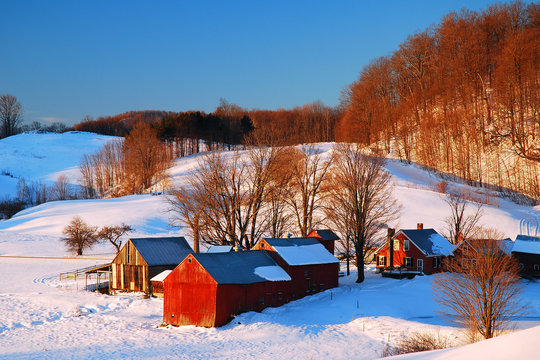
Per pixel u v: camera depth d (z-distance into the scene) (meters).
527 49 123.19
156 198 112.69
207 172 62.81
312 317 44.84
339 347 36.16
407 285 55.94
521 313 42.84
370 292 52.91
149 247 57.56
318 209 83.94
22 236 89.00
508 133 118.38
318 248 58.03
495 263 35.81
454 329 38.22
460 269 40.00
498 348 17.34
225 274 44.16
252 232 60.78
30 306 49.94
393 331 39.09
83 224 81.50
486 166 113.81
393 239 66.69
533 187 101.00
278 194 62.59
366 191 59.78
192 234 68.00
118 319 45.44
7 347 37.72
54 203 118.50
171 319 44.03
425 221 83.62
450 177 115.50
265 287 48.09
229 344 37.38
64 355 35.56
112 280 58.28
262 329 40.78
